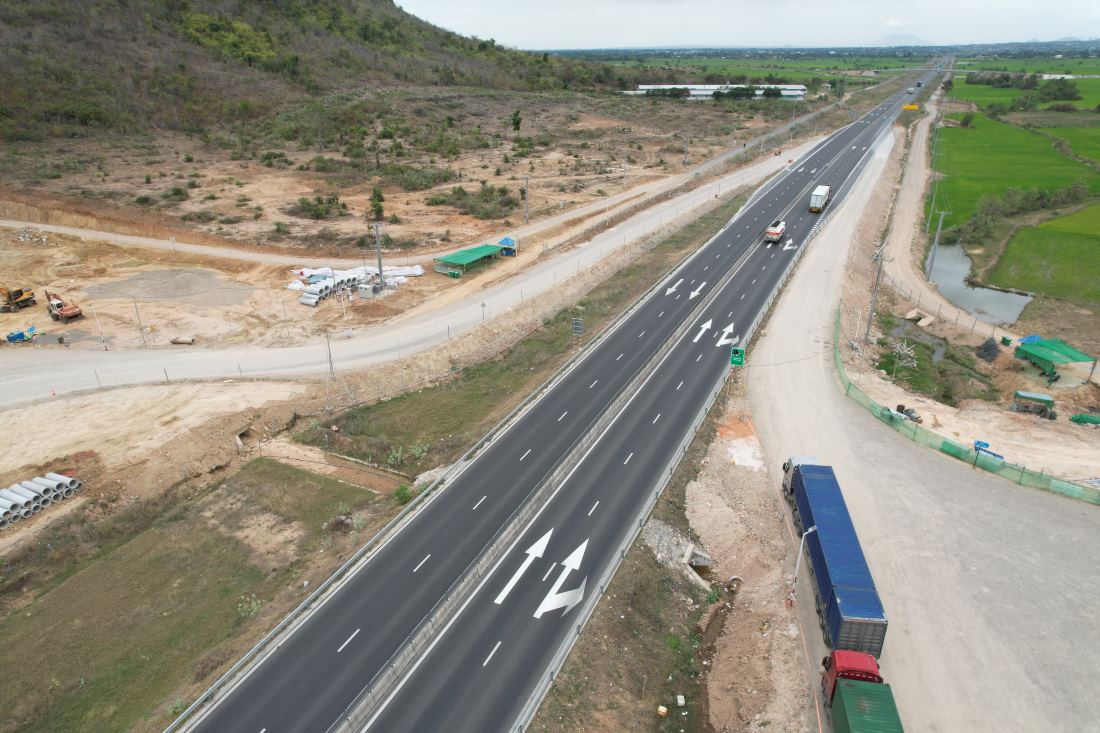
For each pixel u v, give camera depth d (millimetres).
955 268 93562
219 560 41531
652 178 131750
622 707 32156
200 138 147375
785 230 100812
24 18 156375
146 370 61938
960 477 48250
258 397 57688
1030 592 38438
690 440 50656
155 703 31797
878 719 28719
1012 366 65438
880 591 38625
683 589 39812
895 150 157625
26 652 35094
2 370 61500
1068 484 45906
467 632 34750
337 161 132625
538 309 75438
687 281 82500
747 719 32344
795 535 43531
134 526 44844
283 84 181000
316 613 36125
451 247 93812
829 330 70062
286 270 85500
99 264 87750
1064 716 31594
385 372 62406
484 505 44438
